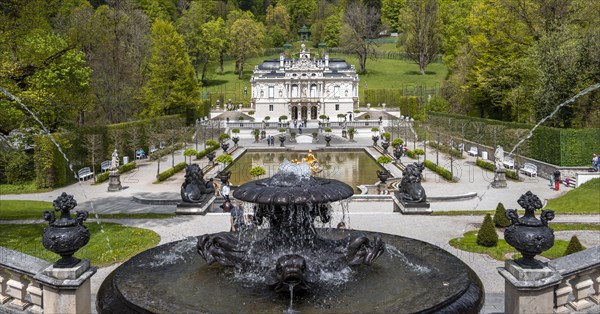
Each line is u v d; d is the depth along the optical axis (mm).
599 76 42375
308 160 45219
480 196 33656
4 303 9906
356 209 28844
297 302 10445
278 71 114375
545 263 9695
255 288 11266
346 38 143250
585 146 39562
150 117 71750
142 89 71938
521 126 47906
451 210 28625
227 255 12438
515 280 9383
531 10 52906
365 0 178250
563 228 23016
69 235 9250
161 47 75062
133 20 77250
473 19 63000
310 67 111062
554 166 39594
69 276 9289
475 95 68875
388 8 182500
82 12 60375
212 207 28594
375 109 111438
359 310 9945
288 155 63281
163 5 151625
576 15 50000
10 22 27016
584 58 42781
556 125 45031
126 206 30797
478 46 61906
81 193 36156
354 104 113375
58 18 51125
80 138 44500
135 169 49188
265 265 12070
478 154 56250
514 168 45938
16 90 28422
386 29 166875
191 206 26547
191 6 143500
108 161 47719
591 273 9922
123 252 19000
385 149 58250
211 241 12773
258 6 199250
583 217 25641
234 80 138625
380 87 126625
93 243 20375
